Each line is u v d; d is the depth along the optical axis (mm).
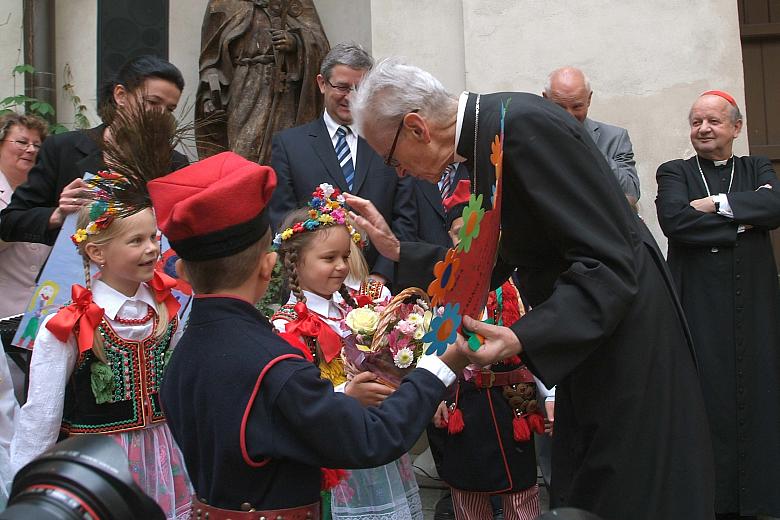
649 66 4566
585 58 4617
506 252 2037
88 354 2566
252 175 1681
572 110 3969
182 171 1702
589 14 4613
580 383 1938
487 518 3416
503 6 4684
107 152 2035
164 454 2664
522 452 3354
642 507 1850
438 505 3844
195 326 1718
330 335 2568
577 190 1816
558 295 1790
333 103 3861
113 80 3420
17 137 3945
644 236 2012
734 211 3592
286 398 1594
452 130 1967
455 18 4863
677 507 1848
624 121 4582
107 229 2578
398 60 2057
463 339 1754
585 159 1852
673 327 1944
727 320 3637
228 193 1646
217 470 1630
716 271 3660
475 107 1931
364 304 2922
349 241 2854
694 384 1946
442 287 1522
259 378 1611
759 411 3600
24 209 3406
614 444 1871
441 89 1983
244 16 4914
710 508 1871
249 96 4863
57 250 2934
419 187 3945
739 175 3863
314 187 3764
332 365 2553
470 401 3350
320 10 5410
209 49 4941
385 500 2744
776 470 3574
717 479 3617
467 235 1548
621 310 1789
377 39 4953
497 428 3326
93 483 766
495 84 4680
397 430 1668
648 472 1854
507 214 1936
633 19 4578
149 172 1976
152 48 5254
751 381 3609
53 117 5367
